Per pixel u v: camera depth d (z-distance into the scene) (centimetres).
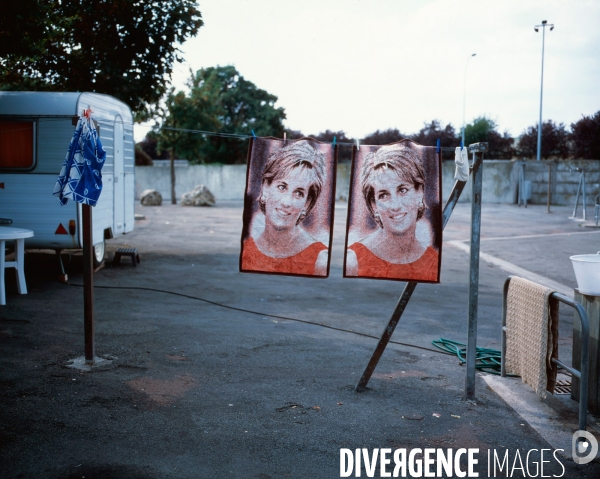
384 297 1022
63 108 979
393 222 530
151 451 428
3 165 994
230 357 651
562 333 826
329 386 573
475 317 542
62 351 646
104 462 409
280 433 464
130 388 547
